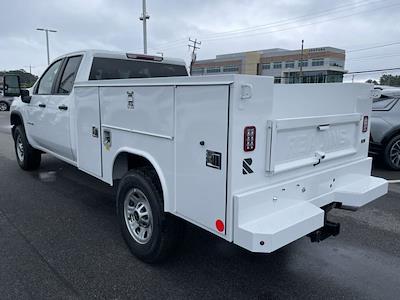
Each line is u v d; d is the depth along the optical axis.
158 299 2.88
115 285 3.06
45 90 5.48
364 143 3.63
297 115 3.01
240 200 2.42
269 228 2.42
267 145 2.56
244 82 2.33
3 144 10.43
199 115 2.54
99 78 4.73
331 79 38.06
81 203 5.14
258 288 3.04
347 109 3.43
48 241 3.89
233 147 2.36
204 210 2.63
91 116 4.00
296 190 2.85
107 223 4.41
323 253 3.67
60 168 7.18
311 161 2.96
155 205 3.14
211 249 3.72
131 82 3.21
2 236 4.00
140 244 3.41
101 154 3.91
